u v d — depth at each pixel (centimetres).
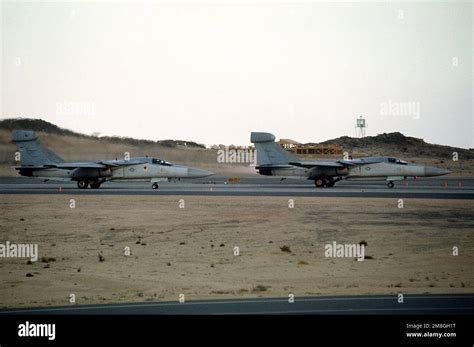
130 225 4247
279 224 4178
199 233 3903
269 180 10594
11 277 2816
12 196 6188
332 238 3694
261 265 3009
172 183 9450
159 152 10800
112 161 7756
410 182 10006
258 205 5178
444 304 2138
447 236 3722
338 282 2611
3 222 4428
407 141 17975
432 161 16125
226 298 2258
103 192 6744
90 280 2733
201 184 8975
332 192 6556
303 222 4250
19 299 2380
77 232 4025
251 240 3666
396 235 3756
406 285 2533
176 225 4209
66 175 7806
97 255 3331
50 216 4703
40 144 8075
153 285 2612
